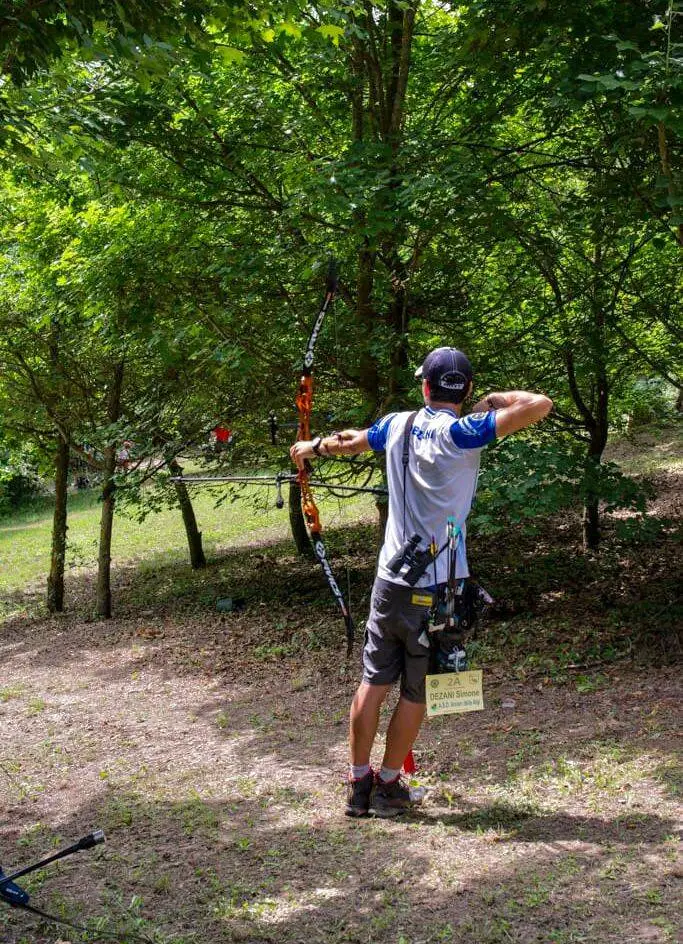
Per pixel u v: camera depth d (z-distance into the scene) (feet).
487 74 22.58
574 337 26.21
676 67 16.15
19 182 28.02
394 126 24.73
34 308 32.58
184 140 24.47
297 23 18.43
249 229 25.79
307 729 19.70
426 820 13.82
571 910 10.75
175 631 32.89
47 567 56.13
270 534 55.06
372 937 10.59
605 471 24.99
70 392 36.83
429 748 17.17
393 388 25.55
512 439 25.25
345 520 51.80
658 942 9.87
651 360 28.12
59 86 18.74
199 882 12.37
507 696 20.11
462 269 25.40
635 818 13.02
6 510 86.28
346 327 25.50
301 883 12.07
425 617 12.75
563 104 19.81
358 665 24.77
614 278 27.27
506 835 12.90
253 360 24.63
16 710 24.12
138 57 15.81
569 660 21.93
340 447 13.83
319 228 24.35
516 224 24.16
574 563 32.50
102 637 33.76
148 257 25.32
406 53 24.47
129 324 26.45
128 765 18.31
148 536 61.98
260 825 14.25
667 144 19.45
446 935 10.46
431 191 21.24
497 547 36.86
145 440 32.94
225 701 22.99
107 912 11.56
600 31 18.34
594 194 22.13
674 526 35.04
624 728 16.97
